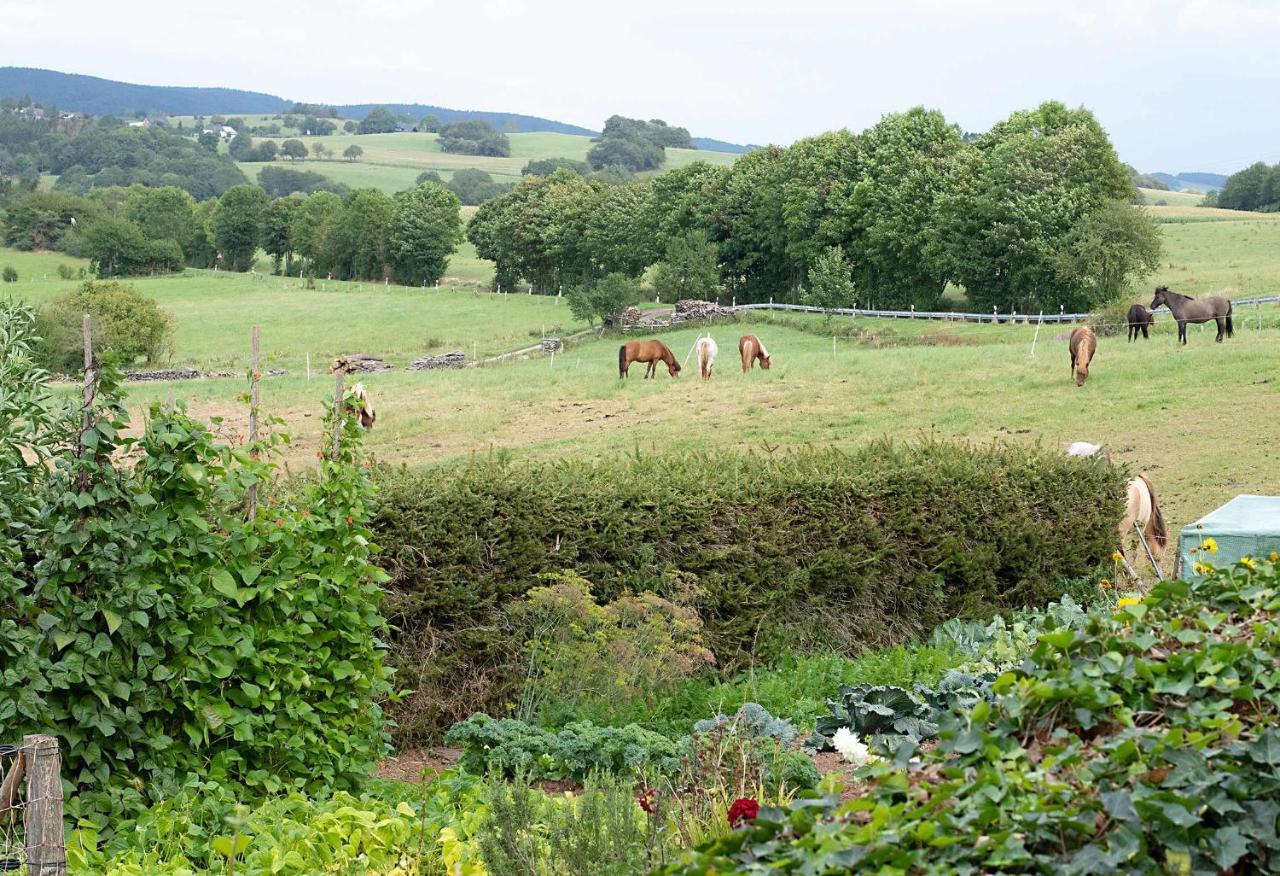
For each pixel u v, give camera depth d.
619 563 10.90
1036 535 13.06
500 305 95.94
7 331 7.21
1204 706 3.93
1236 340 36.34
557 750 8.18
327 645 7.81
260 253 161.75
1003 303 70.75
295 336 82.75
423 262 119.81
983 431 26.30
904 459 12.92
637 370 42.31
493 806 5.86
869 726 8.34
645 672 9.70
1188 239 97.31
